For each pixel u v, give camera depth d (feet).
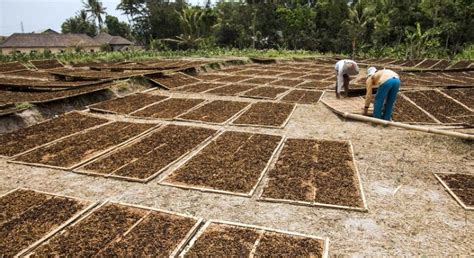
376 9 121.08
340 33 129.08
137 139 21.81
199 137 22.21
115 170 16.98
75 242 11.31
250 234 11.84
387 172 16.88
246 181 15.80
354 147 20.30
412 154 19.17
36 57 77.30
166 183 15.62
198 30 120.37
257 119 26.40
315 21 138.92
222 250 10.90
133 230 11.97
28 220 12.60
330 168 17.17
